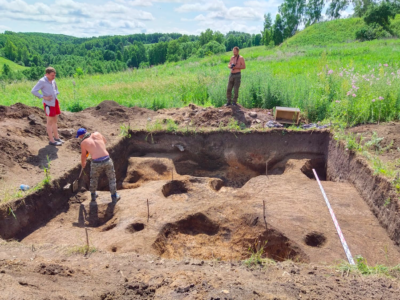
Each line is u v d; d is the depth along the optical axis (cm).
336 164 760
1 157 632
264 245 529
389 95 898
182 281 336
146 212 586
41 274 336
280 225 542
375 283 341
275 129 884
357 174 655
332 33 4519
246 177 871
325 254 470
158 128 917
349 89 962
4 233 493
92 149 596
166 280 342
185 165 899
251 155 890
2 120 797
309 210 584
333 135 809
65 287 315
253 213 579
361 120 884
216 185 775
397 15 4438
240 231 564
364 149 689
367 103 887
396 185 518
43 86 715
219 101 1154
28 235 523
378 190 563
